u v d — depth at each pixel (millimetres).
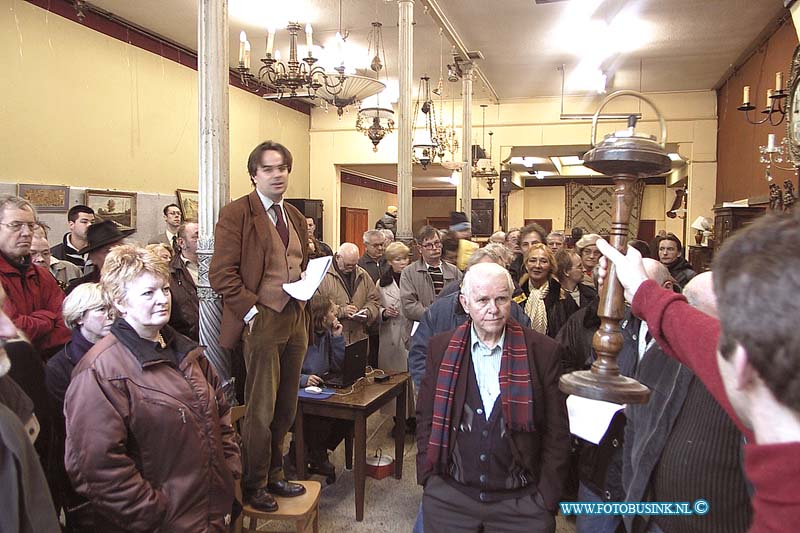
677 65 8539
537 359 1997
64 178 5770
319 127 11133
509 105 10758
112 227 3342
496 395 1971
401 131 5855
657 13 6605
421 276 4301
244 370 3291
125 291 1823
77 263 4785
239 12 6586
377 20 6789
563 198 16453
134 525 1714
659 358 1663
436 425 1955
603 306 1025
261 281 2520
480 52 8039
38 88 5465
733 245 645
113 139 6402
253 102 9219
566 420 1984
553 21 6895
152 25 6777
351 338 4137
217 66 2900
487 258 3104
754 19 6699
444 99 10711
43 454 1742
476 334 2031
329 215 11148
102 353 1794
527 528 1906
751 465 597
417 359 2875
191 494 1816
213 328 2781
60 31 5699
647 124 10062
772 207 5664
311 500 2721
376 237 5547
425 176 15250
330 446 3695
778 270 567
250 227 2518
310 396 3283
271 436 2684
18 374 1654
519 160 13039
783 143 5215
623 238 1051
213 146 2881
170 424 1798
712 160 9828
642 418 1689
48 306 2854
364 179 14102
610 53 8016
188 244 3928
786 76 6438
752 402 616
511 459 1935
